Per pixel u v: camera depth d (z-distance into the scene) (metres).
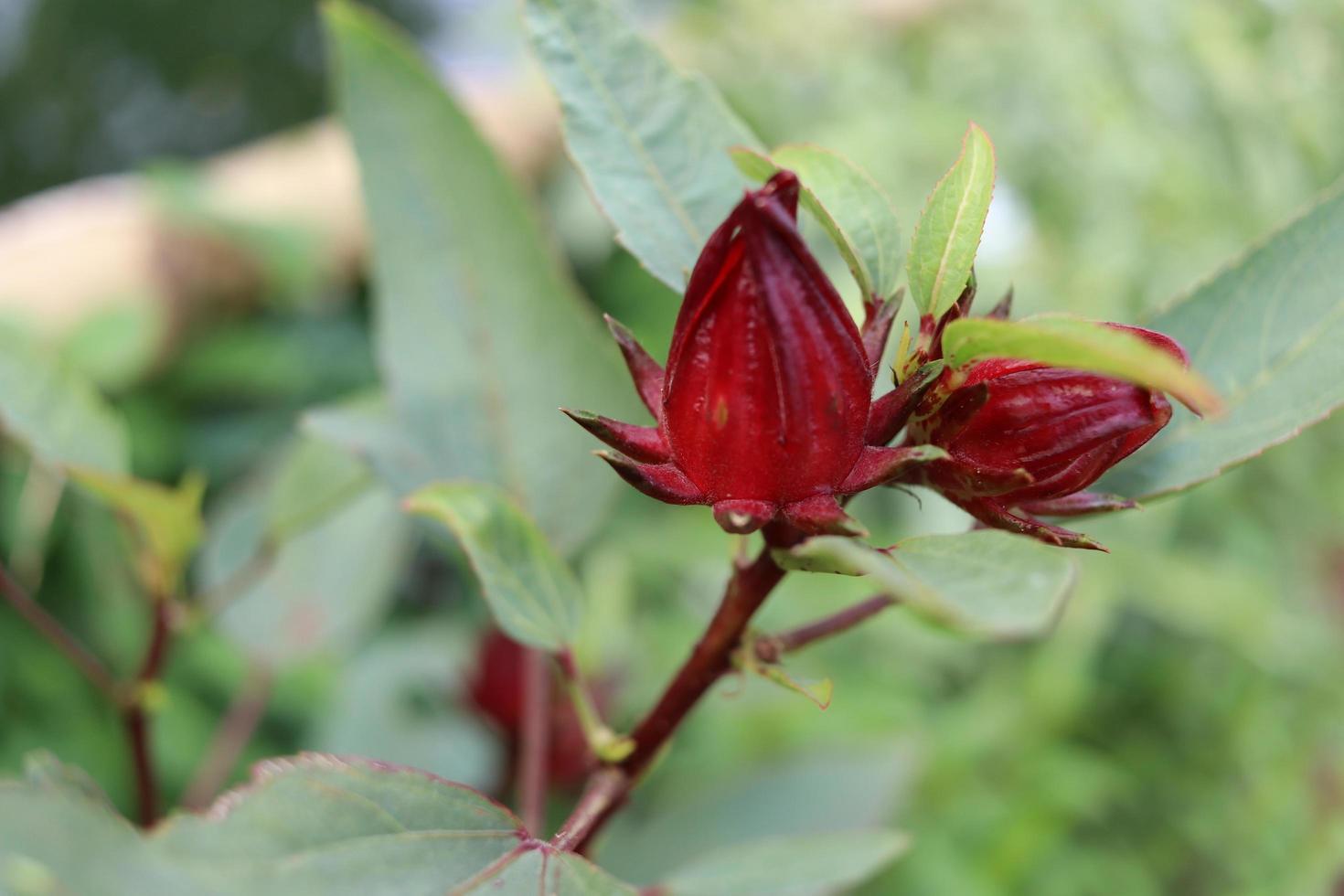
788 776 0.56
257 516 0.57
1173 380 0.31
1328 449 0.98
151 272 0.87
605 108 0.42
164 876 0.33
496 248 0.47
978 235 0.36
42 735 0.80
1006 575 0.32
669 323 1.05
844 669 0.87
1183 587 0.88
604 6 0.42
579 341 0.47
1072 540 0.36
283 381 0.98
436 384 0.47
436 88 0.46
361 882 0.34
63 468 0.43
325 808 0.35
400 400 0.47
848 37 1.09
